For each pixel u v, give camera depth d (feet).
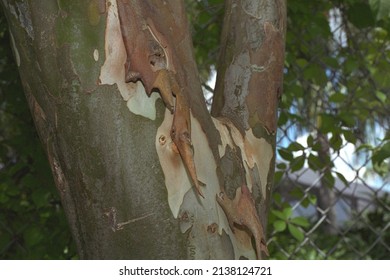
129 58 2.89
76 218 3.06
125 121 2.88
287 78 6.56
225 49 3.64
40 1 2.95
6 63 5.90
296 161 6.36
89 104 2.88
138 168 2.88
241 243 3.12
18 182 6.07
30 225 5.92
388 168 7.93
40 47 2.95
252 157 3.38
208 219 2.98
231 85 3.54
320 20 6.58
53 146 3.04
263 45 3.56
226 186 3.11
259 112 3.47
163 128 2.92
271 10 3.60
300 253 7.80
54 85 2.93
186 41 3.11
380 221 11.15
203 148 3.04
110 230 2.91
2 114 6.18
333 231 11.31
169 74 2.95
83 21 2.90
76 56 2.89
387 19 6.71
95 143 2.88
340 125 6.53
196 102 3.06
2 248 5.92
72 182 2.97
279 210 6.66
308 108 6.80
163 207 2.90
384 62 7.03
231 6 3.69
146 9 2.97
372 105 7.00
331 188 6.51
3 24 5.74
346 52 6.91
